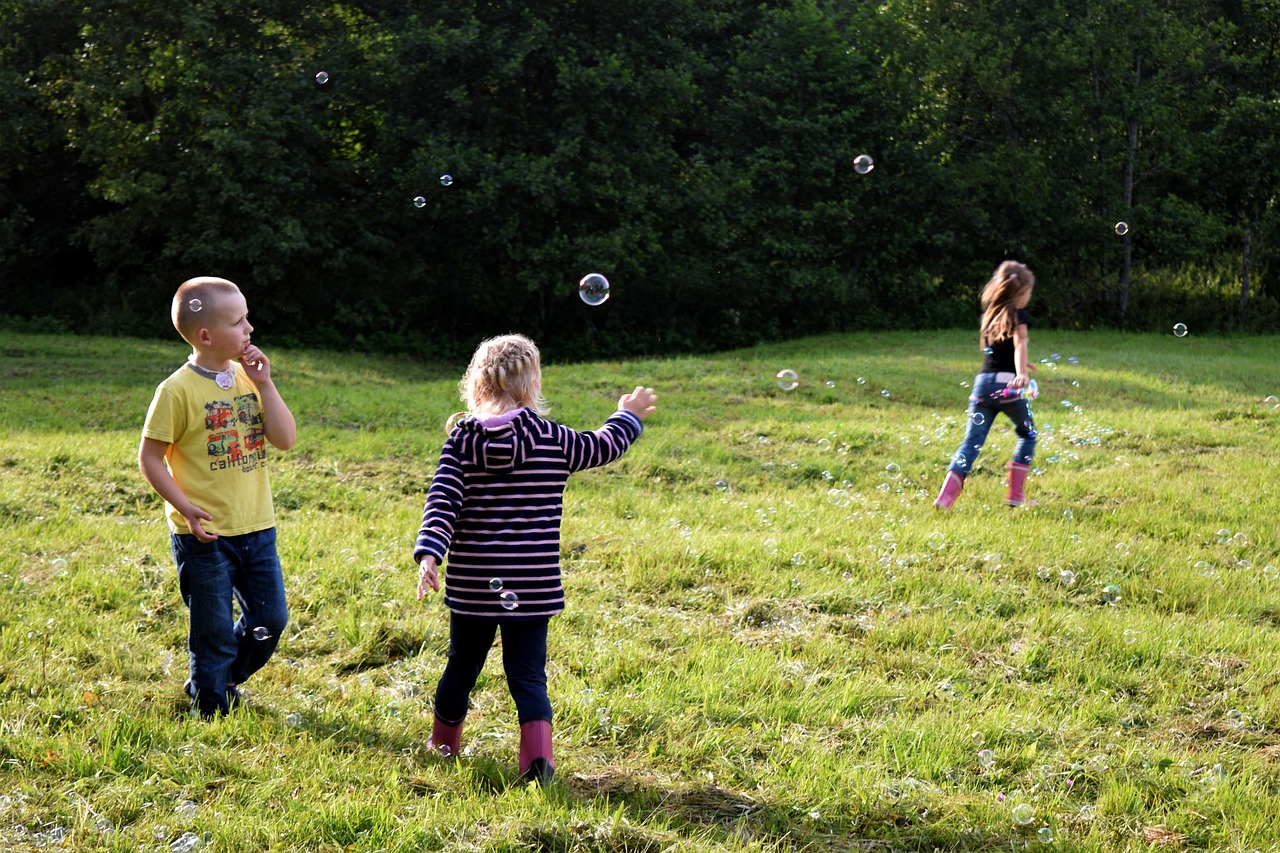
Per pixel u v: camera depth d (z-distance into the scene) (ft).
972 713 11.11
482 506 8.96
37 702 10.45
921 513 19.70
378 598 14.16
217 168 49.14
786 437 27.07
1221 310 63.57
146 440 9.84
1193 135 60.85
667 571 15.56
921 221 62.69
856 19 63.00
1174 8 62.54
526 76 56.08
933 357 44.88
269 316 54.95
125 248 53.11
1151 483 21.86
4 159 56.03
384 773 9.34
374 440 24.86
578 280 55.72
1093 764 10.06
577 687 11.39
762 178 59.00
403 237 57.11
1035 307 64.49
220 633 10.27
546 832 8.32
